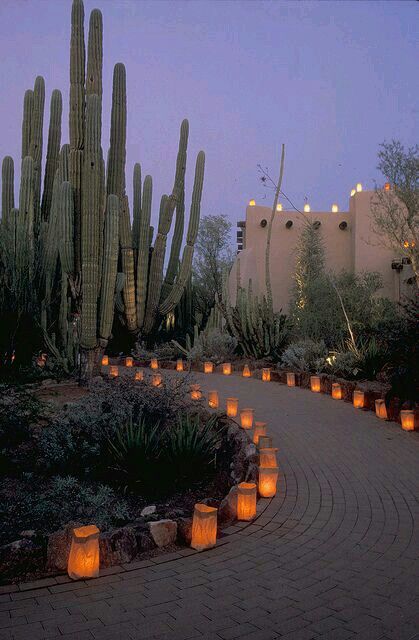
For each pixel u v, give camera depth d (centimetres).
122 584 407
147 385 910
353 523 537
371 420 1033
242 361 1814
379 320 1505
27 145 1584
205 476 712
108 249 1289
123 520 541
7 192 1641
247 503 546
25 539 446
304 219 2748
